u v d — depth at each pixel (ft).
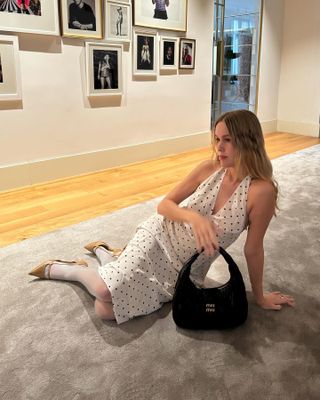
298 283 6.29
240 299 4.99
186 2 14.64
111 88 12.92
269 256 7.18
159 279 5.43
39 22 10.61
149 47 13.80
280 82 20.88
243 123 4.67
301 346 4.84
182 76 15.43
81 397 4.09
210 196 5.14
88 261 6.96
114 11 12.30
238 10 18.57
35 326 5.20
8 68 10.34
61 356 4.66
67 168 12.40
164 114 15.12
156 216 5.75
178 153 15.99
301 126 20.38
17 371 4.43
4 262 6.95
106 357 4.65
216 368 4.48
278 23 19.75
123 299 5.10
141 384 4.26
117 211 9.49
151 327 5.18
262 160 4.79
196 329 5.12
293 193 10.83
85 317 5.39
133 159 14.35
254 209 4.81
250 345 4.85
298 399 4.08
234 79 20.12
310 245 7.65
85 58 12.02
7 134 10.83
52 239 7.91
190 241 5.31
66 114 12.02
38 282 6.25
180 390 4.18
